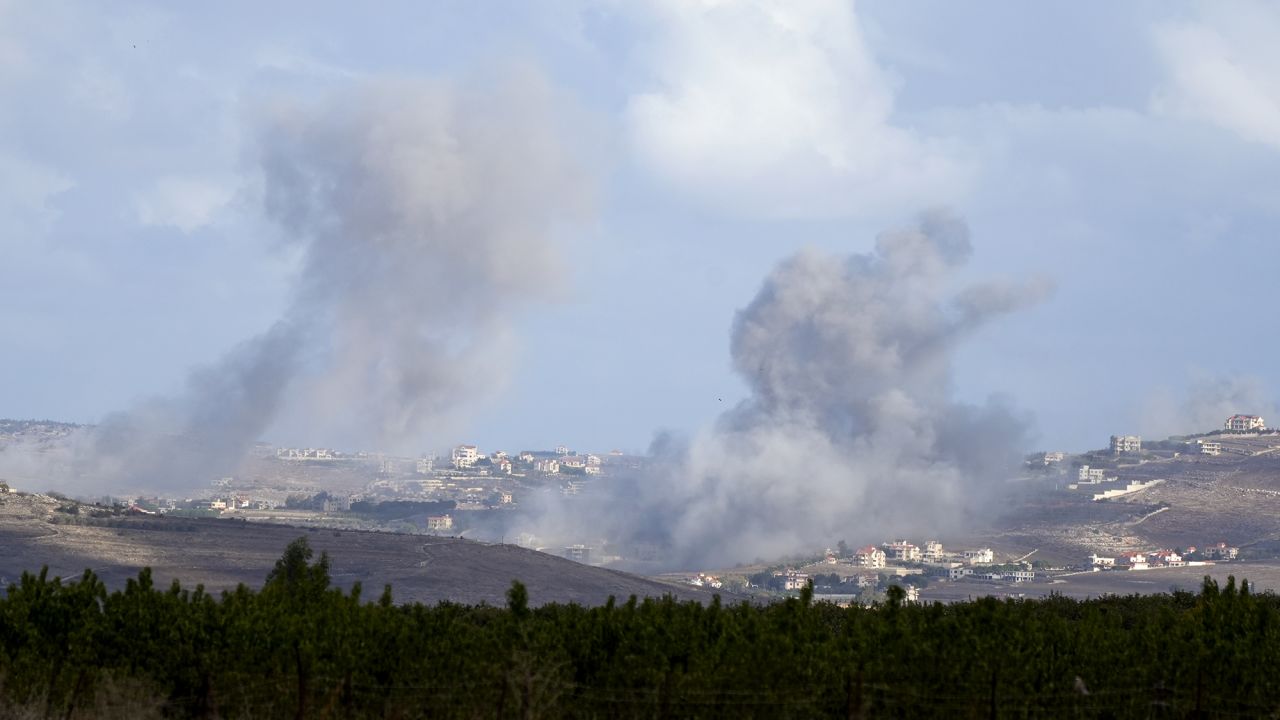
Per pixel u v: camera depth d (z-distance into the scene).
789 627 81.19
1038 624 84.12
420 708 72.19
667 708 71.50
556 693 71.19
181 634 77.00
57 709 74.00
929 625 81.31
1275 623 88.81
